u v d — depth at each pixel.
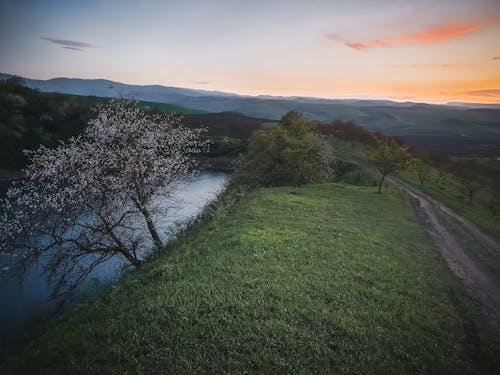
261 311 10.98
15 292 26.77
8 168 87.00
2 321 21.95
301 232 21.81
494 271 23.70
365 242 22.22
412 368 9.39
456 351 11.11
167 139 25.91
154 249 24.03
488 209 56.59
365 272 16.22
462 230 36.75
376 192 52.12
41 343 10.20
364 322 11.20
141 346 8.87
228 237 19.89
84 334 9.68
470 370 10.06
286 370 8.37
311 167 54.19
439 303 14.88
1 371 8.66
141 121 24.16
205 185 75.25
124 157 22.22
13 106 111.81
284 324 10.23
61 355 8.84
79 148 21.59
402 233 29.27
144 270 16.59
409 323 11.84
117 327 9.80
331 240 20.95
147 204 23.64
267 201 32.81
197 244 19.53
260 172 57.66
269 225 23.09
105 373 7.94
